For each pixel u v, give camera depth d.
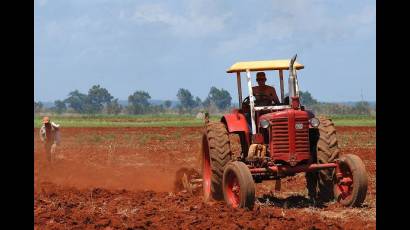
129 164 28.94
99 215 13.86
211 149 15.80
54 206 15.07
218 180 15.72
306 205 15.70
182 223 12.75
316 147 15.62
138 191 18.25
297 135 14.90
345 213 14.21
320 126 15.85
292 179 21.19
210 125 16.36
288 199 16.84
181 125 82.00
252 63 16.23
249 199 14.19
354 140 45.81
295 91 15.65
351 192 15.16
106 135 54.19
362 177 14.66
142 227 12.29
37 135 50.41
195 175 18.28
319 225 12.23
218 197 16.02
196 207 14.94
